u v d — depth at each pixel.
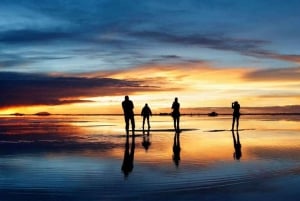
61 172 10.92
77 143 19.25
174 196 8.20
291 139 21.14
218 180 9.75
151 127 34.84
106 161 13.01
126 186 9.12
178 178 10.01
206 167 11.67
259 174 10.50
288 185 9.18
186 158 13.63
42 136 24.20
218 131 28.31
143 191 8.64
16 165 12.23
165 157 13.95
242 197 8.12
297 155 14.31
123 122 50.88
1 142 19.98
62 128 34.25
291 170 11.09
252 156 14.09
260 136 23.42
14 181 9.71
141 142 19.64
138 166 11.94
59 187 9.03
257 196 8.20
